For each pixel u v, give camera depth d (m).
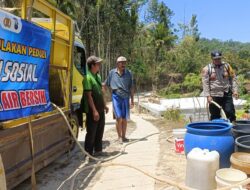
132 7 40.88
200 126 5.86
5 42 4.39
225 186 4.01
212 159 4.51
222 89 7.86
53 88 7.20
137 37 43.69
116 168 6.62
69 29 7.15
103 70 34.97
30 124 5.11
